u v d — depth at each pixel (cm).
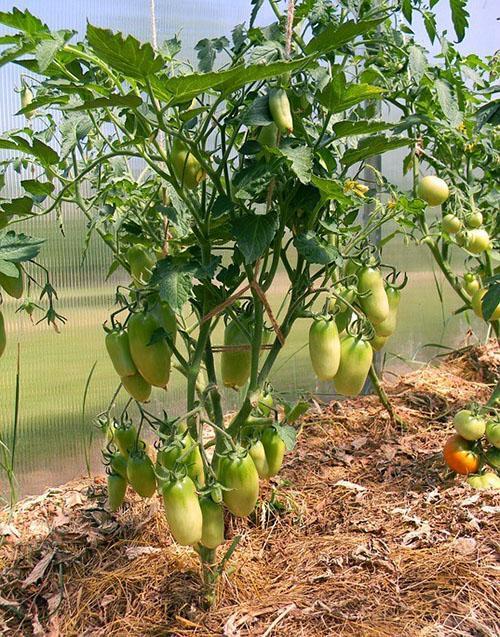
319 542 204
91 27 96
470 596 173
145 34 267
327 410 325
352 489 241
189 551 197
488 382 386
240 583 181
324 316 141
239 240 129
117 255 186
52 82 124
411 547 198
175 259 135
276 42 132
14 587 191
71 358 265
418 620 164
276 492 226
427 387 356
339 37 114
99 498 237
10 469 234
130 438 156
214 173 135
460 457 236
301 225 152
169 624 168
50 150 132
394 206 192
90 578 189
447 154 274
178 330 164
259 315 148
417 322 436
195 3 285
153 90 116
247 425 156
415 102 248
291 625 164
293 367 355
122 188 194
